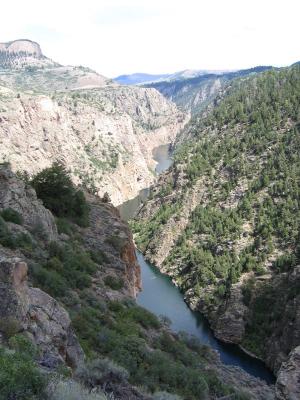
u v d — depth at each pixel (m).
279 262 93.81
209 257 108.12
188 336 37.81
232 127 165.50
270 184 124.12
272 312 83.12
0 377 10.04
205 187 140.88
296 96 158.25
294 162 126.88
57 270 28.66
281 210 111.12
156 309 95.38
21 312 15.35
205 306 93.44
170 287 107.75
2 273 15.57
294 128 140.00
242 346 80.81
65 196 44.44
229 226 117.25
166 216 137.62
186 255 116.31
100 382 14.51
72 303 24.84
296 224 103.75
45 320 16.48
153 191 165.25
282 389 21.06
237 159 143.00
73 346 17.17
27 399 10.20
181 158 165.00
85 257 35.19
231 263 103.25
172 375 23.06
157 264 123.25
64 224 40.28
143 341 25.97
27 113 175.12
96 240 41.62
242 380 34.38
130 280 41.59
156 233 133.62
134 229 148.12
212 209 129.12
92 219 46.62
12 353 11.89
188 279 105.94
